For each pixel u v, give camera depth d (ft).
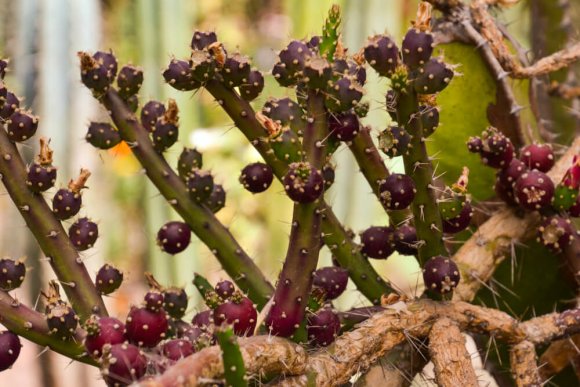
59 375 7.75
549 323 4.68
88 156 8.55
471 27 5.13
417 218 4.57
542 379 5.01
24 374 11.27
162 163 4.69
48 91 8.43
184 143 9.02
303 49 4.43
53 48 8.45
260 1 16.71
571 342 4.85
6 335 4.42
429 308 4.59
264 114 4.55
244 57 4.51
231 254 4.72
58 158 8.37
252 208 14.46
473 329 4.63
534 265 5.12
